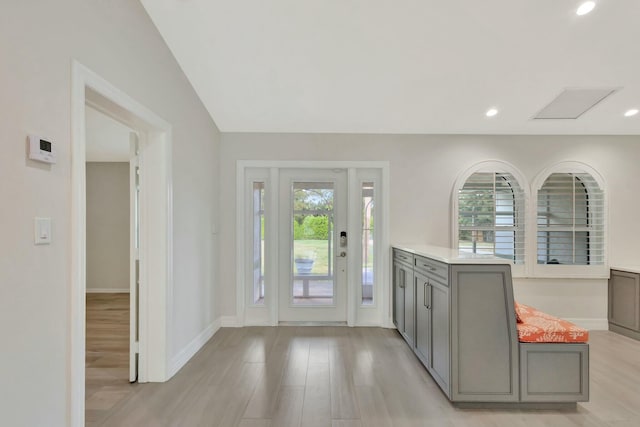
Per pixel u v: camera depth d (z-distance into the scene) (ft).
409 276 10.66
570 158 13.05
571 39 8.20
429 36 8.28
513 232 13.19
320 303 13.50
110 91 6.39
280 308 13.46
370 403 7.59
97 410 7.23
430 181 13.08
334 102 11.17
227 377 8.81
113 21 6.51
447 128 12.73
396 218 13.07
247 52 8.96
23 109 4.58
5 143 4.35
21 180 4.56
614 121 12.08
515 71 9.46
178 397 7.79
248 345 11.10
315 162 13.06
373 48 8.73
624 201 13.01
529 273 12.92
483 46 8.55
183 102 9.71
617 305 12.56
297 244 13.50
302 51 8.89
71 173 5.39
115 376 8.87
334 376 8.88
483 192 13.12
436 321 8.25
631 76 9.49
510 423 6.91
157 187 8.57
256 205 13.55
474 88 10.28
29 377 4.68
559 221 13.08
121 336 11.95
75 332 5.40
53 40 5.06
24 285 4.60
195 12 7.73
